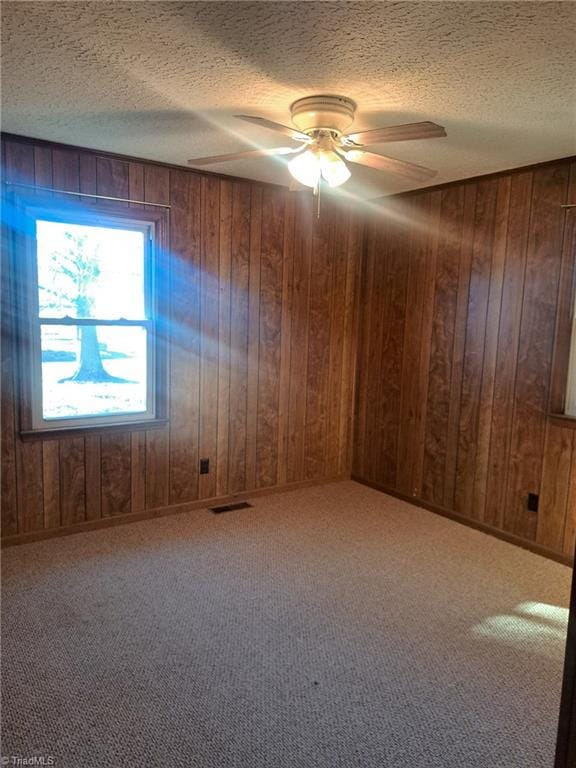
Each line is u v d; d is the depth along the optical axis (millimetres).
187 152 3266
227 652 2301
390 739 1858
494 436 3627
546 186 3258
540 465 3385
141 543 3363
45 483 3344
